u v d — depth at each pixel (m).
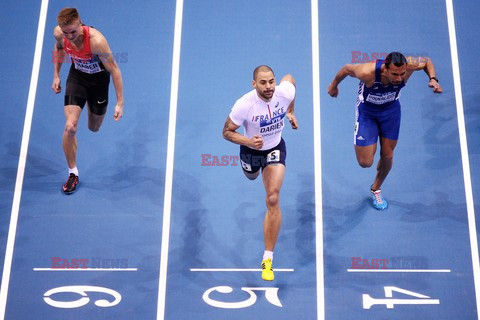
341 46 35.62
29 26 36.25
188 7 36.62
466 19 36.25
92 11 36.56
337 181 32.53
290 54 35.50
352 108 34.16
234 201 32.03
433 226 31.28
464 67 35.00
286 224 31.45
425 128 33.66
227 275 30.08
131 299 29.41
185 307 29.20
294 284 29.80
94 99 30.86
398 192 32.25
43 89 34.69
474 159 32.81
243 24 36.44
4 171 32.69
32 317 28.91
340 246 30.83
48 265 30.27
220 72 35.09
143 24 36.34
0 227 31.19
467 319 28.86
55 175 32.78
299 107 34.09
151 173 32.75
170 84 34.81
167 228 31.33
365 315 28.97
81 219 31.55
